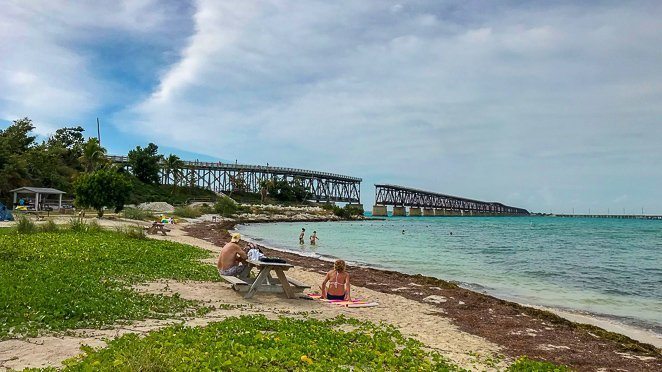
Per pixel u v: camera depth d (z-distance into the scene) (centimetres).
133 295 1137
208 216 8669
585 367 902
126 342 697
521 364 831
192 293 1280
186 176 13262
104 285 1221
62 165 9338
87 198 4781
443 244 4850
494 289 1992
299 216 12319
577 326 1275
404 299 1545
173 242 2908
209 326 869
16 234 2388
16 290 997
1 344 698
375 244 4647
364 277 2078
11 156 7306
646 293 1933
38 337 747
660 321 1420
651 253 4166
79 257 1686
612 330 1295
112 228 3388
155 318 952
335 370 664
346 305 1338
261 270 1312
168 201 10494
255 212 11275
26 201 6309
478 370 795
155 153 12325
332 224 10700
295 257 2916
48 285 1090
